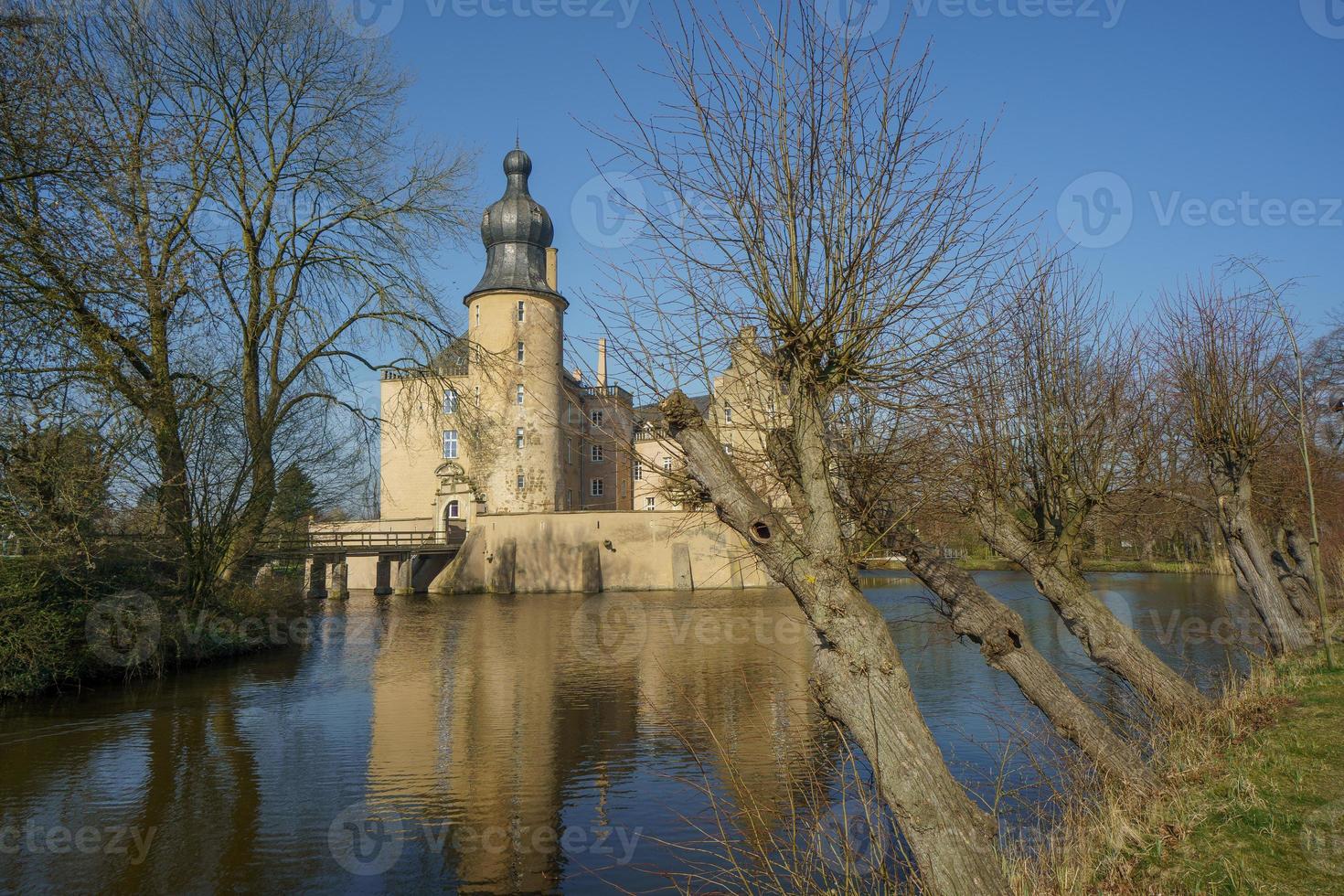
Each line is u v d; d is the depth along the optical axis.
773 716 13.15
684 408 5.38
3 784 9.73
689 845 7.79
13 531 13.23
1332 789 6.34
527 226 51.50
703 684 16.22
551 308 50.59
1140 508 14.06
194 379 17.11
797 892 6.46
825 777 9.70
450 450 54.50
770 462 6.28
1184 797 6.62
